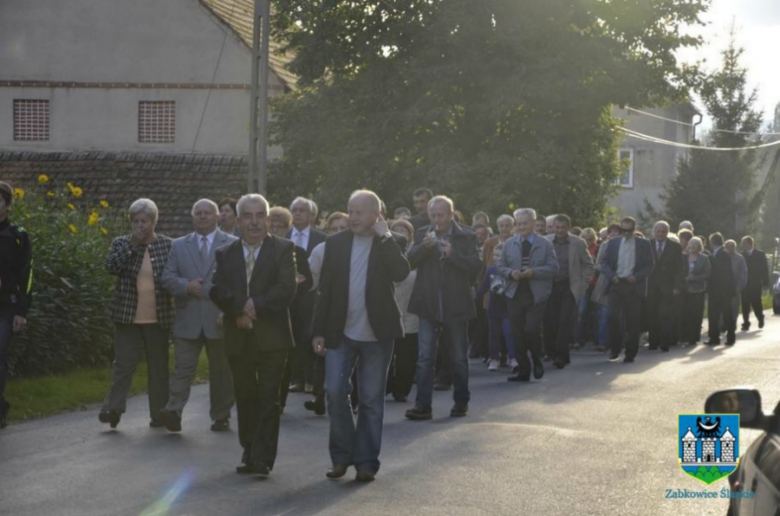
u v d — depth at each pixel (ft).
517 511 23.88
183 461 29.14
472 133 100.99
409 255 36.50
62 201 54.49
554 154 96.53
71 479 26.86
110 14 109.91
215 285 27.50
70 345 46.16
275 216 39.27
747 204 177.78
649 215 180.45
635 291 57.93
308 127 100.94
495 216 93.76
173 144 109.29
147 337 34.17
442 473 27.78
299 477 27.43
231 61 108.37
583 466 28.60
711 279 71.97
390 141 100.27
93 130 110.11
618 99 101.50
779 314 113.91
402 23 97.81
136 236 33.94
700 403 40.32
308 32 101.45
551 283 48.42
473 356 59.77
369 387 27.40
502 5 97.66
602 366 55.42
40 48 110.63
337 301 27.45
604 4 101.96
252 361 27.71
